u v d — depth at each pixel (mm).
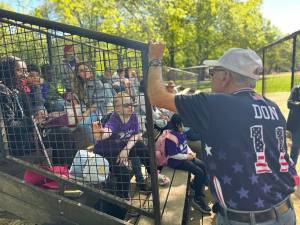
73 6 13812
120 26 15422
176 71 13367
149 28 19406
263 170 1852
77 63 3082
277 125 1952
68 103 3561
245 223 1859
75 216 3209
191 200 4430
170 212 3240
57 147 3410
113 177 3441
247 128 1860
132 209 3105
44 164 3502
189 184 4547
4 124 3264
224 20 35625
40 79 3391
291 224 1923
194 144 5453
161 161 4355
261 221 1845
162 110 5402
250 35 36719
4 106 3293
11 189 3391
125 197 3479
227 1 34750
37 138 3449
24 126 3320
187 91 11016
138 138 3428
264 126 1892
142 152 3574
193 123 1930
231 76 2000
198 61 36906
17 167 3713
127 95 3232
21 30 3291
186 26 30266
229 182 1869
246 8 34969
